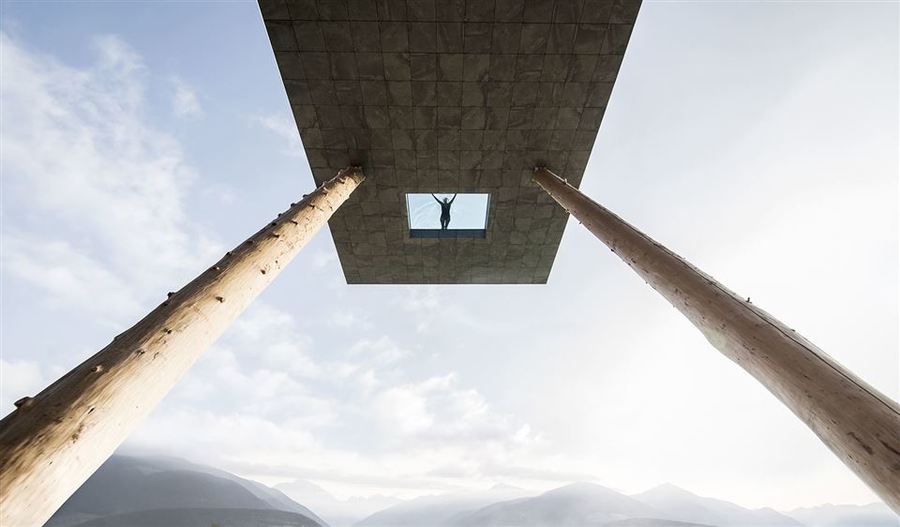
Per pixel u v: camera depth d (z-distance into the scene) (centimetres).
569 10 713
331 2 697
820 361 333
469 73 796
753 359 388
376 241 1163
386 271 1274
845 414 286
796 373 336
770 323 396
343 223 1106
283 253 568
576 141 922
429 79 803
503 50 764
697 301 483
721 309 446
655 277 577
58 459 222
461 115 866
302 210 685
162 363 321
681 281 523
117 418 267
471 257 1223
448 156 949
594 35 746
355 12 711
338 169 977
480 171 987
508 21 725
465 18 720
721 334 437
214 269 460
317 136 905
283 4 699
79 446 235
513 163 970
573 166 977
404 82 808
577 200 819
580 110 860
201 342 376
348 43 751
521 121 881
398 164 966
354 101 839
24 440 221
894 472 244
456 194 1108
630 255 640
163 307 379
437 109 854
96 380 274
